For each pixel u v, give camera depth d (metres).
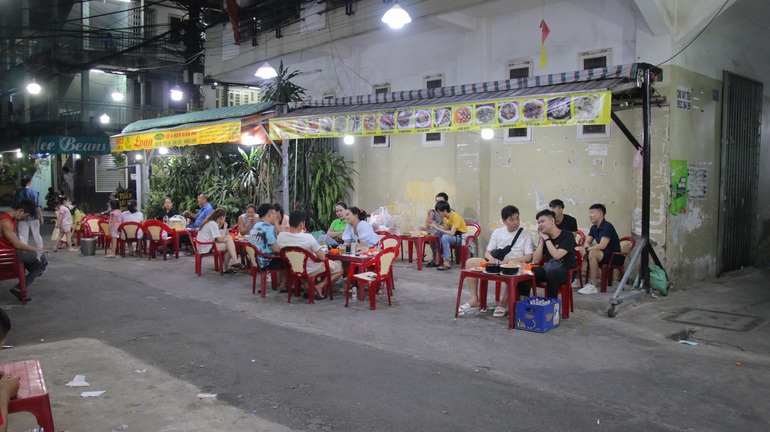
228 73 17.61
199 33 18.77
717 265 10.18
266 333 6.50
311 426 4.06
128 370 5.21
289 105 11.30
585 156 9.94
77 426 4.02
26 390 3.34
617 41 9.45
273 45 15.31
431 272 10.59
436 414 4.27
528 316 6.52
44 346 5.92
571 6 10.02
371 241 8.69
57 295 8.56
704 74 9.57
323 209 13.23
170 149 16.38
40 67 24.31
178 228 12.42
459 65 11.65
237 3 16.59
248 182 14.20
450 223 10.84
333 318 7.16
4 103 30.34
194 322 7.00
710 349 5.91
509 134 10.93
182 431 3.96
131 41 25.11
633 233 9.12
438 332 6.50
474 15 10.98
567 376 5.08
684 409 4.36
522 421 4.15
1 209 28.72
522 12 10.70
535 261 7.21
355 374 5.14
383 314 7.36
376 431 3.99
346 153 14.16
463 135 11.46
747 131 10.93
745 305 7.85
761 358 5.62
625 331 6.56
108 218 13.52
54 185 30.09
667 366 5.34
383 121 9.23
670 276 8.87
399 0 11.38
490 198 11.28
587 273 9.12
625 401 4.52
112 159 28.00
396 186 13.10
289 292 8.03
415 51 12.69
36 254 8.30
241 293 8.70
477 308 7.49
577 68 9.98
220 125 11.51
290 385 4.87
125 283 9.53
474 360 5.54
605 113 6.87
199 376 5.08
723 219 10.23
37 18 25.12
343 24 12.95
